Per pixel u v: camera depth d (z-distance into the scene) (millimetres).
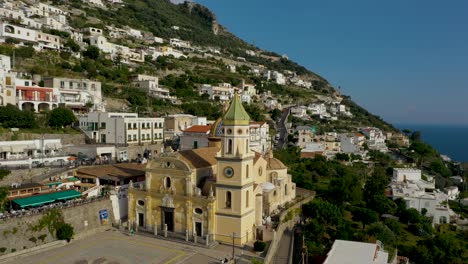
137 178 98000
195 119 157375
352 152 193875
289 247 75938
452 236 101062
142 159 121250
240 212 73438
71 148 115688
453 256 82875
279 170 97562
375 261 63438
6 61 137625
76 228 77750
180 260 67438
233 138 73875
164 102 181500
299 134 194125
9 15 196500
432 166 187625
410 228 104188
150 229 82062
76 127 133125
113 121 128250
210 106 193500
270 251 68750
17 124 113438
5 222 66625
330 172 146875
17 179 89500
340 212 98062
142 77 199125
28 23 199500
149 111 165625
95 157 114062
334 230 91500
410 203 116750
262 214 86188
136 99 170250
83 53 199500
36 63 164625
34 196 77875
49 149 110438
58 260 66812
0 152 98062
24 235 68938
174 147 141625
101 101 155125
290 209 93938
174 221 79312
